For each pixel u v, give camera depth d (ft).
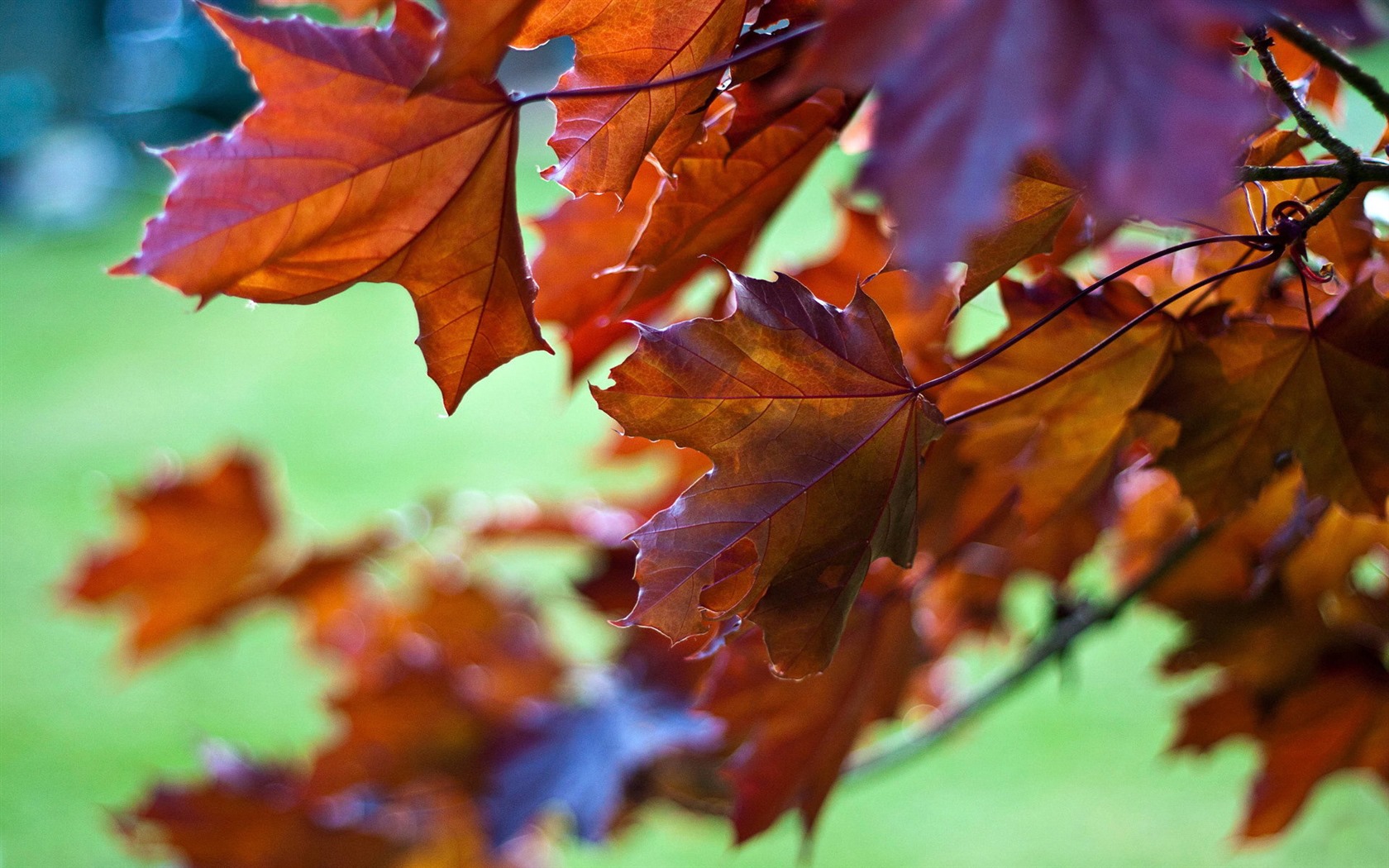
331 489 19.31
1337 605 3.72
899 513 3.14
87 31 43.73
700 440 3.10
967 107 2.67
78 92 43.93
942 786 12.42
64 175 42.32
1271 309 3.23
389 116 3.04
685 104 3.09
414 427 22.43
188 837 4.56
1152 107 2.66
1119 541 4.00
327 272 3.08
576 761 4.07
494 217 3.10
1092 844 11.12
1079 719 13.20
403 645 4.90
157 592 5.18
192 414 24.31
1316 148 3.39
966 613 4.02
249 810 4.59
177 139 43.27
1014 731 13.21
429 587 4.85
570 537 4.52
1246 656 3.77
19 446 23.08
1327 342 3.19
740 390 3.09
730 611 3.11
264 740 13.61
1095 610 3.78
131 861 11.61
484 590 4.87
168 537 5.10
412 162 3.05
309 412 23.93
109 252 36.94
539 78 32.01
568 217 3.44
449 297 3.12
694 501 3.10
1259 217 3.21
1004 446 3.42
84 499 20.33
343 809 4.66
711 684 3.51
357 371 26.50
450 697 4.54
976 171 2.66
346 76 3.02
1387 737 3.81
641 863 11.54
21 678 15.26
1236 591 3.73
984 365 3.29
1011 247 3.08
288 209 3.03
